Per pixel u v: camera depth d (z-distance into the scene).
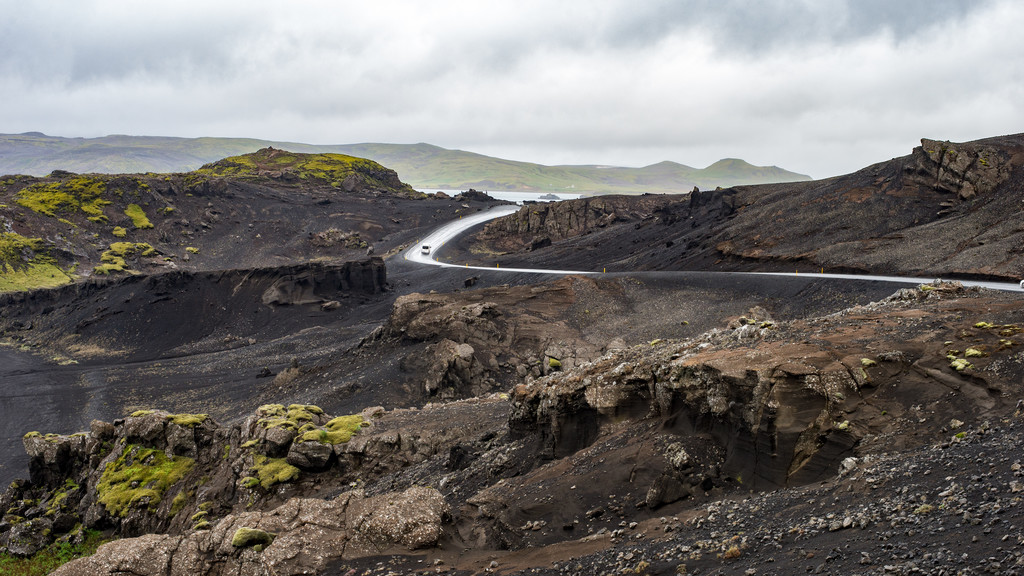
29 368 113.62
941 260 82.38
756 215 128.12
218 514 41.31
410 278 161.12
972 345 21.88
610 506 21.94
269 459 43.16
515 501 23.92
